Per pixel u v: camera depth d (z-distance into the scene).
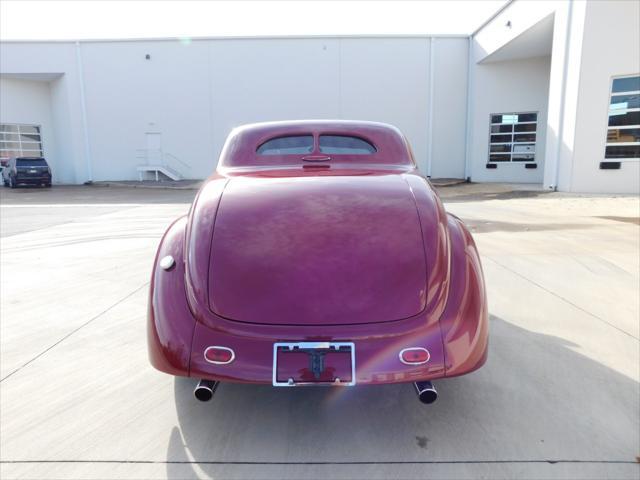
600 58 10.77
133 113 21.84
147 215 9.35
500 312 3.46
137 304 3.81
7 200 14.09
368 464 1.85
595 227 6.80
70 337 3.13
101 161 22.36
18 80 22.50
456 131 19.94
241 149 2.81
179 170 22.09
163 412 2.23
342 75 20.31
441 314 1.88
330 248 1.95
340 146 2.82
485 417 2.16
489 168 18.38
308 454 1.92
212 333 1.83
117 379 2.55
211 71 21.09
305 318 1.80
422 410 2.24
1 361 2.77
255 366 1.78
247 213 2.12
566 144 11.73
